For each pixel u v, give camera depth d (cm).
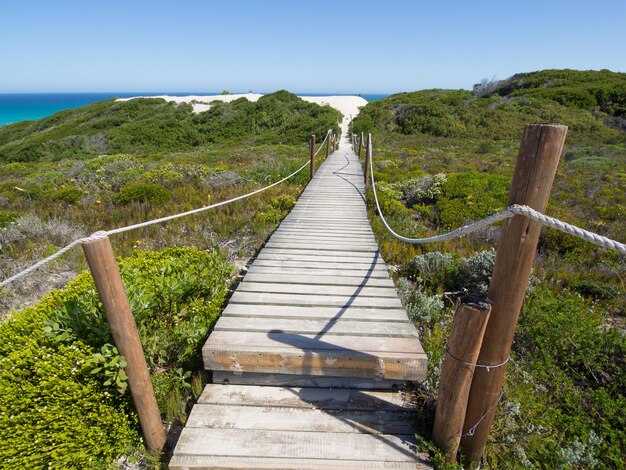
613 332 328
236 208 771
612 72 4841
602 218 882
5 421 189
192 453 188
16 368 208
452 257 500
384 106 3959
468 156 2028
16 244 557
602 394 267
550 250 612
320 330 264
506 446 215
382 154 2009
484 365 174
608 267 529
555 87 4247
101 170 1109
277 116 3559
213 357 236
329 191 946
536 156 144
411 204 945
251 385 243
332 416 215
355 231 582
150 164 1232
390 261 541
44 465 189
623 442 233
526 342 335
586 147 2555
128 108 4181
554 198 1061
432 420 213
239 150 2267
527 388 263
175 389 238
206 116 3647
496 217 156
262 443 195
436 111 3406
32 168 1672
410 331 265
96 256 160
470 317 160
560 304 357
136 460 202
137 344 185
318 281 363
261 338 251
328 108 3775
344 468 182
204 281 330
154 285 292
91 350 215
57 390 197
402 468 183
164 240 600
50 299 281
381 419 213
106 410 203
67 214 720
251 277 373
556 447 224
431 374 247
